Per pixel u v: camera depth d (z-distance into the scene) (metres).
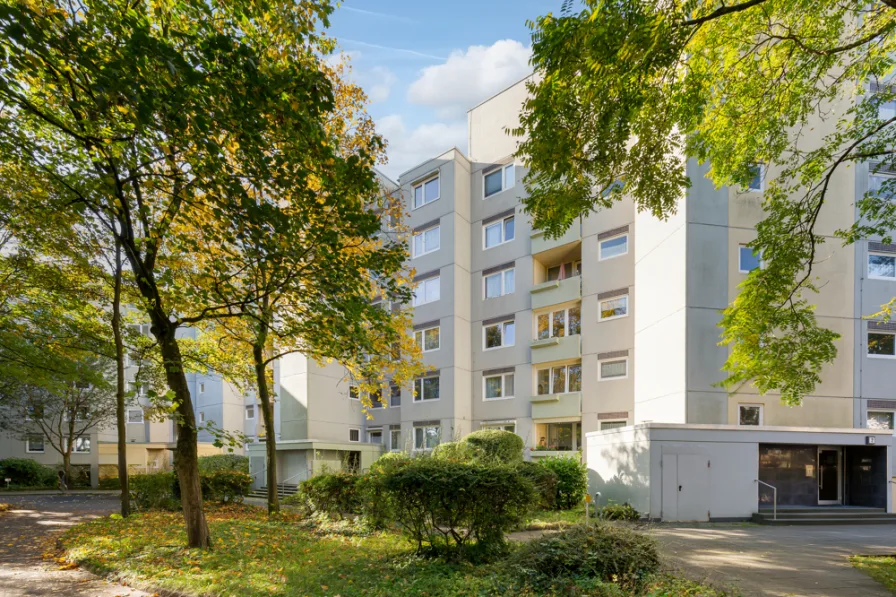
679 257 17.62
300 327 9.66
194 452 9.75
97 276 13.80
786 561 8.88
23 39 5.77
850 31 13.44
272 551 9.34
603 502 17.05
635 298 20.95
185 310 13.35
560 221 10.02
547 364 24.69
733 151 11.66
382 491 9.47
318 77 7.20
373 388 15.89
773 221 11.82
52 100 8.62
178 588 7.00
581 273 23.56
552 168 9.27
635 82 8.09
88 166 9.12
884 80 17.91
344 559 8.50
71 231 12.20
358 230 8.22
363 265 8.71
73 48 6.12
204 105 6.59
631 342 21.33
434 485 7.92
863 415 17.62
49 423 34.12
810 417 17.28
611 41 7.29
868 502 16.33
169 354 9.84
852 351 17.88
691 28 8.35
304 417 28.77
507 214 26.62
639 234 20.69
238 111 6.62
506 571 6.80
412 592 6.44
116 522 12.89
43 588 7.46
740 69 11.09
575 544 6.75
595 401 22.28
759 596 6.61
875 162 18.52
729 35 10.43
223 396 39.12
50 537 12.06
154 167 9.18
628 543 6.86
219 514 15.65
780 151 12.11
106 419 34.31
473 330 27.47
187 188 8.42
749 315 11.74
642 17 7.20
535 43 8.09
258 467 28.94
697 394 16.80
